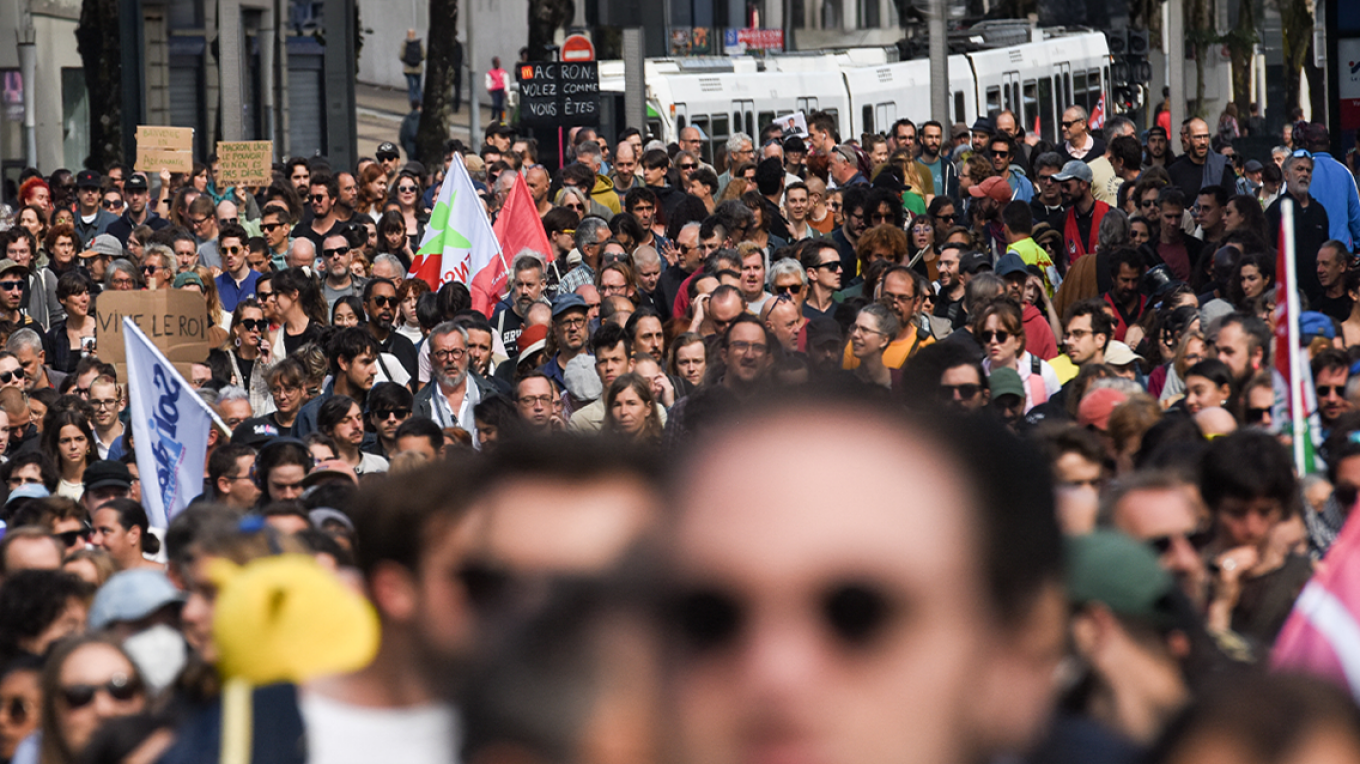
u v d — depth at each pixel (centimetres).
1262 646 780
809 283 3009
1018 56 8419
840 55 7912
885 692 167
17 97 8712
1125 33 9281
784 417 177
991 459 177
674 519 174
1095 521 931
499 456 369
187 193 4500
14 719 1026
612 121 6894
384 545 496
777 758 167
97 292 3878
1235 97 13250
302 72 10581
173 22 9181
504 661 195
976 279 2628
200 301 2881
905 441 175
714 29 12888
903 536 170
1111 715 400
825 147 4953
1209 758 279
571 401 2538
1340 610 750
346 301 3142
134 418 2027
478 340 2661
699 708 169
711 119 7256
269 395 2977
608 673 184
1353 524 761
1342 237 3356
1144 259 3203
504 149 5856
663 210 4331
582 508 342
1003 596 174
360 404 2605
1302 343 2034
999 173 4725
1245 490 1065
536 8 11962
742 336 2175
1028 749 176
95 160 8825
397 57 14912
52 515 1720
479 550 369
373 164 4725
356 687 513
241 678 380
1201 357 2206
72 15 9375
